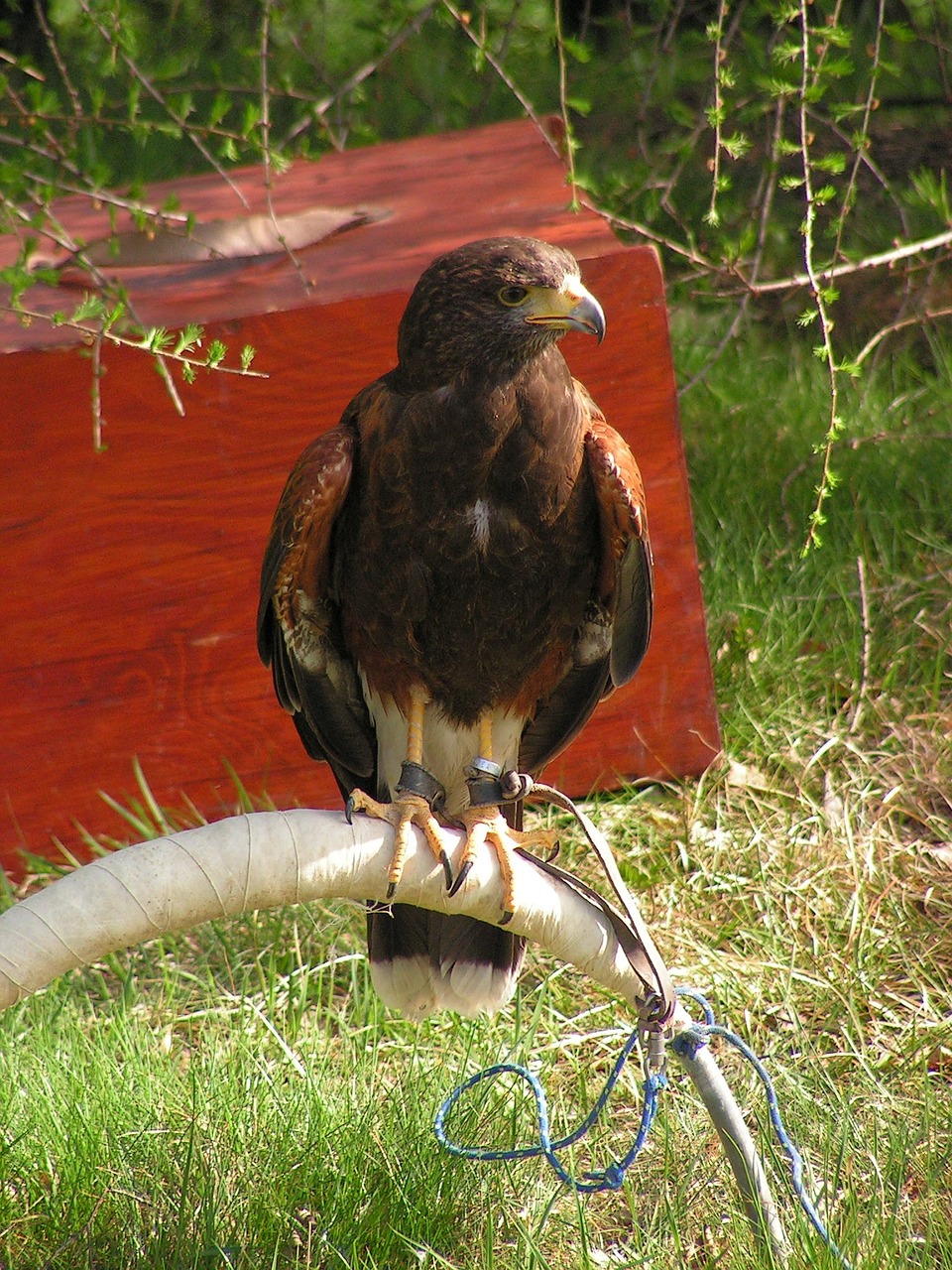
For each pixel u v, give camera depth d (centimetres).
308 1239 620
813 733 930
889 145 1483
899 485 1106
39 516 822
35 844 880
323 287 841
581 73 1653
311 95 1399
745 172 1452
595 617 663
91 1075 693
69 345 795
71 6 820
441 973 626
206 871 467
